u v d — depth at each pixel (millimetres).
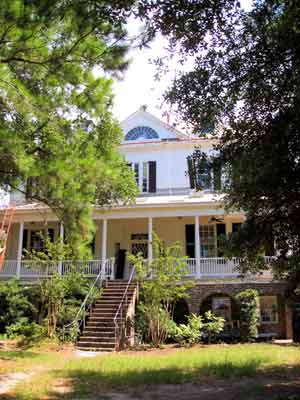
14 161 8672
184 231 24000
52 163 8711
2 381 9984
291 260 9844
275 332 19578
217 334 17875
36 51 8234
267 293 19422
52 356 14102
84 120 10367
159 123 26141
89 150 9773
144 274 18516
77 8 7496
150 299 17500
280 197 8414
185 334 17047
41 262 18719
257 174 7777
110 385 9711
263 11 7207
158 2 6848
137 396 8766
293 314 18344
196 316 18281
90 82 9125
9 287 19266
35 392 8844
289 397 8195
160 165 25094
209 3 6902
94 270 21406
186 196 23672
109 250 24516
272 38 7258
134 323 17875
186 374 10805
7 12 7309
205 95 7969
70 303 18703
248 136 8344
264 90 7734
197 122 8266
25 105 8750
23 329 17891
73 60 8711
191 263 21406
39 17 7555
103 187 17250
